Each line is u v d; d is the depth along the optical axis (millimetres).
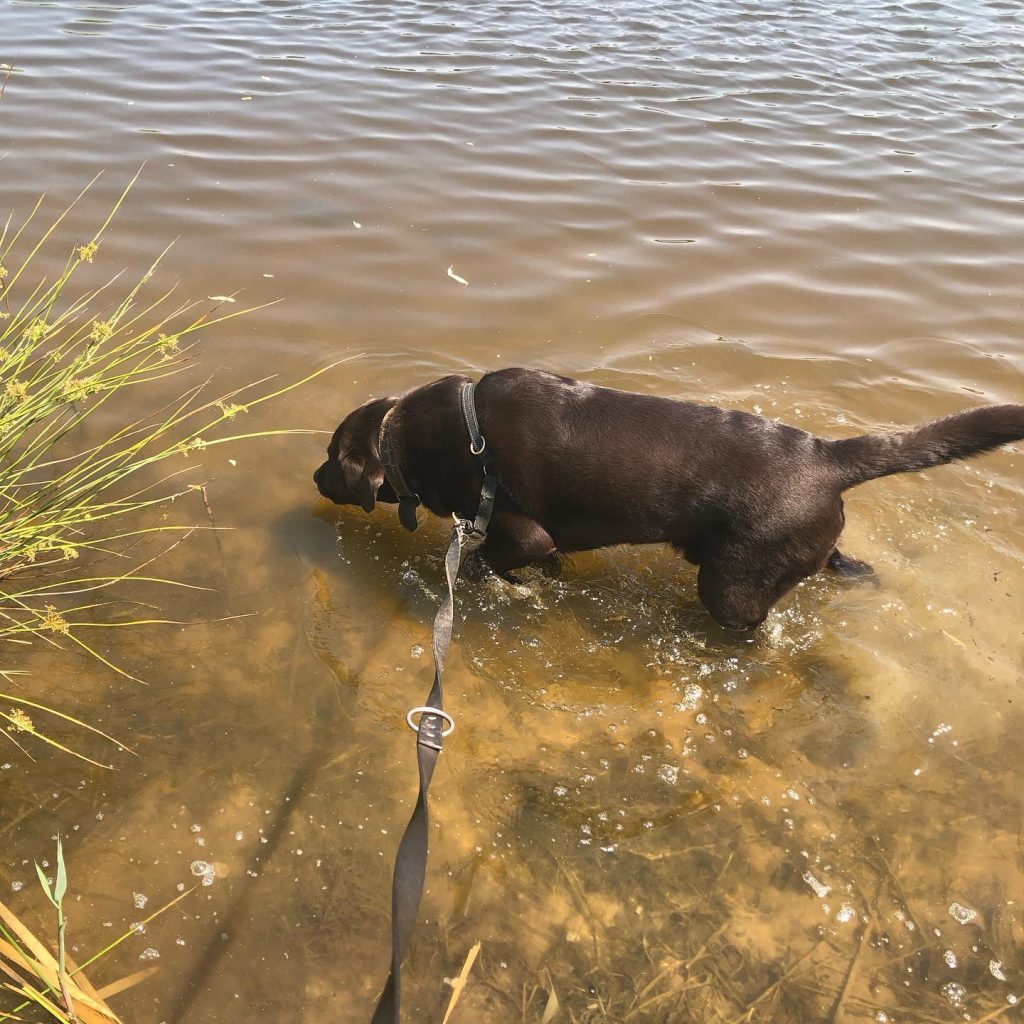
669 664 1665
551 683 1620
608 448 1643
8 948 1151
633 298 2512
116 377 1723
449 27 4352
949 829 1405
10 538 1475
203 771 1430
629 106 3590
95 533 1779
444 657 1354
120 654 1581
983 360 2346
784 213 2918
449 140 3221
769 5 5090
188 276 2453
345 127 3258
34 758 1423
